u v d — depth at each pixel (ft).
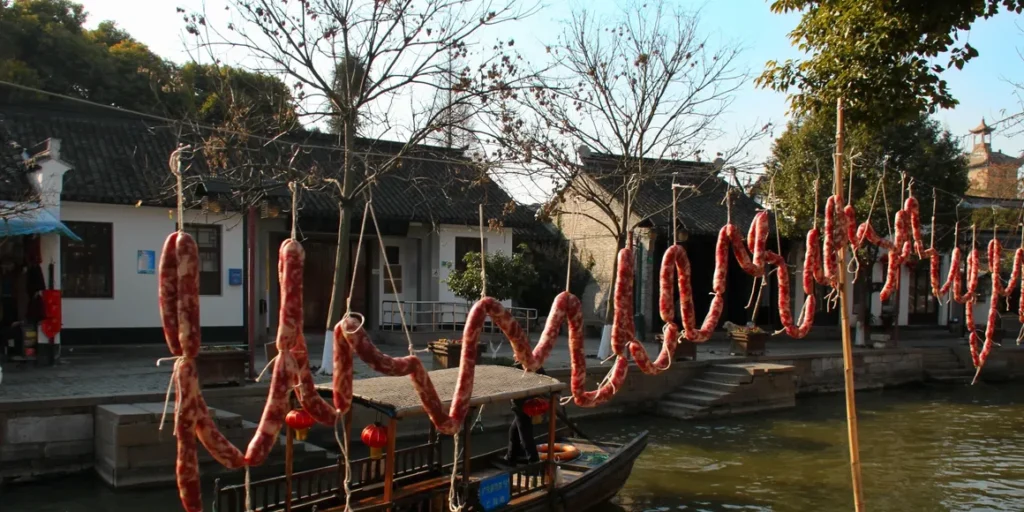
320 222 63.31
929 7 24.18
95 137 59.06
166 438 33.17
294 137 65.00
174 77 48.80
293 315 14.76
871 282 79.25
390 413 23.52
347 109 44.19
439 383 26.86
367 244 69.67
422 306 70.33
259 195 44.65
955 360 74.54
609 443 35.55
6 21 66.90
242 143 47.73
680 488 35.60
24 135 55.88
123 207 55.11
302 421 22.52
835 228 19.56
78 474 34.53
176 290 13.75
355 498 27.04
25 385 39.99
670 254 20.33
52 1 74.79
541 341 18.47
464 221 68.59
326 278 68.64
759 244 21.97
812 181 63.57
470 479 30.07
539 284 85.20
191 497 13.74
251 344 43.80
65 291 53.52
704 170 56.44
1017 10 24.43
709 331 20.92
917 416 54.75
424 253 71.36
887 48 25.13
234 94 45.14
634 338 19.75
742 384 54.75
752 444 44.86
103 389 38.99
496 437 44.96
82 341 53.93
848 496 34.53
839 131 19.80
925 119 64.28
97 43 76.07
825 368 65.10
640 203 76.59
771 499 34.04
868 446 44.75
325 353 45.50
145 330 56.03
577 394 19.12
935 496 34.73
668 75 54.60
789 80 28.02
